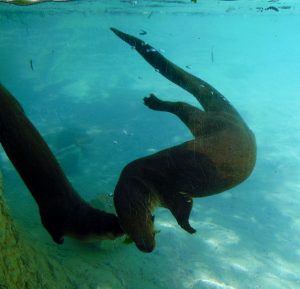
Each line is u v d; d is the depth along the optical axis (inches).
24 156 85.0
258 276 247.4
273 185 392.5
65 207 89.2
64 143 468.8
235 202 351.3
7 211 125.5
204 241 278.4
